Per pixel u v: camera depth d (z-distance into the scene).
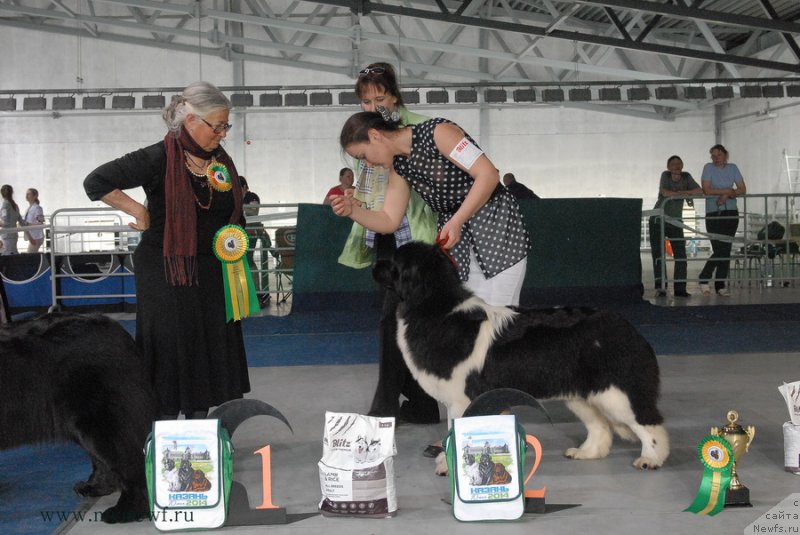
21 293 11.62
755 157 23.69
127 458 3.39
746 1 19.36
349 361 7.55
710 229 12.63
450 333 3.79
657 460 4.04
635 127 25.08
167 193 4.01
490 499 3.38
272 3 23.50
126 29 23.52
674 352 7.66
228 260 4.20
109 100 23.62
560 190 25.17
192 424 3.38
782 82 21.38
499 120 24.81
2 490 3.94
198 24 23.06
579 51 22.36
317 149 24.34
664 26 22.94
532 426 5.07
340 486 3.46
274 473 4.18
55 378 3.27
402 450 4.57
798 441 3.98
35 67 23.50
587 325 3.87
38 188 23.95
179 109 4.08
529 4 22.06
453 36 23.34
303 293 10.90
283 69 23.88
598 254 10.94
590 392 3.88
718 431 3.67
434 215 4.59
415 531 3.29
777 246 14.72
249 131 24.31
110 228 11.16
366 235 4.88
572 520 3.38
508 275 4.16
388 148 4.09
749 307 10.72
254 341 8.84
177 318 4.08
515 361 3.80
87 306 11.67
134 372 3.44
